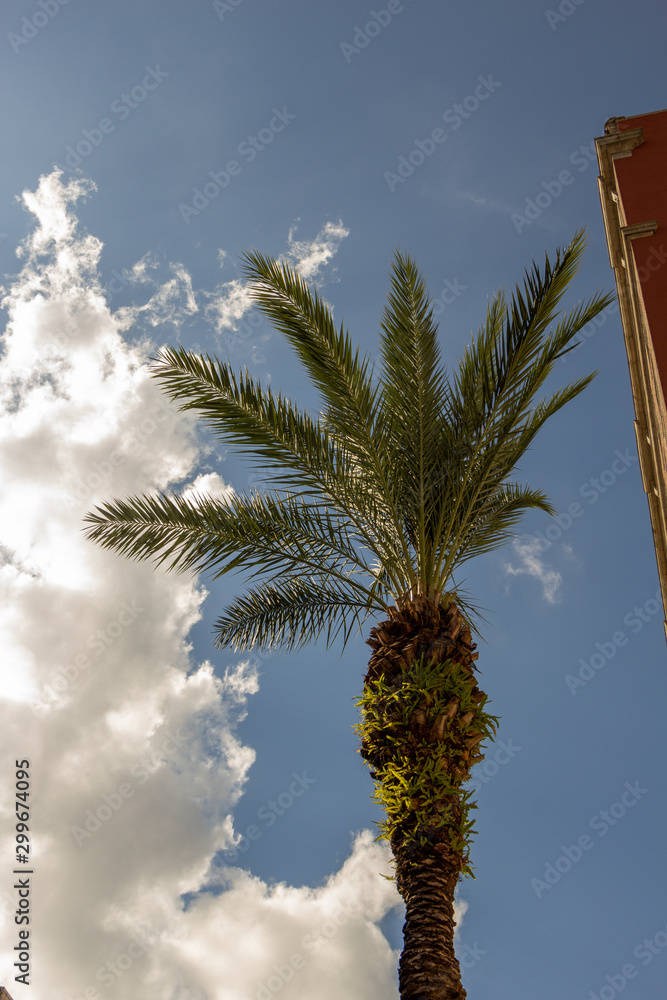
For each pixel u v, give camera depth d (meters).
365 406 9.37
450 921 7.45
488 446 9.65
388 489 9.63
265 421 9.58
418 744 8.14
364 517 9.91
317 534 10.05
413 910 7.47
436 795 7.88
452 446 9.71
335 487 9.82
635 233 9.72
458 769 8.17
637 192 10.24
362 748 8.60
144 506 10.18
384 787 8.10
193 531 10.09
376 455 9.52
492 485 10.02
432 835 7.77
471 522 10.03
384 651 8.88
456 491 9.76
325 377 9.36
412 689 8.34
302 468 9.78
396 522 9.66
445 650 8.77
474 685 8.73
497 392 9.44
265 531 9.93
